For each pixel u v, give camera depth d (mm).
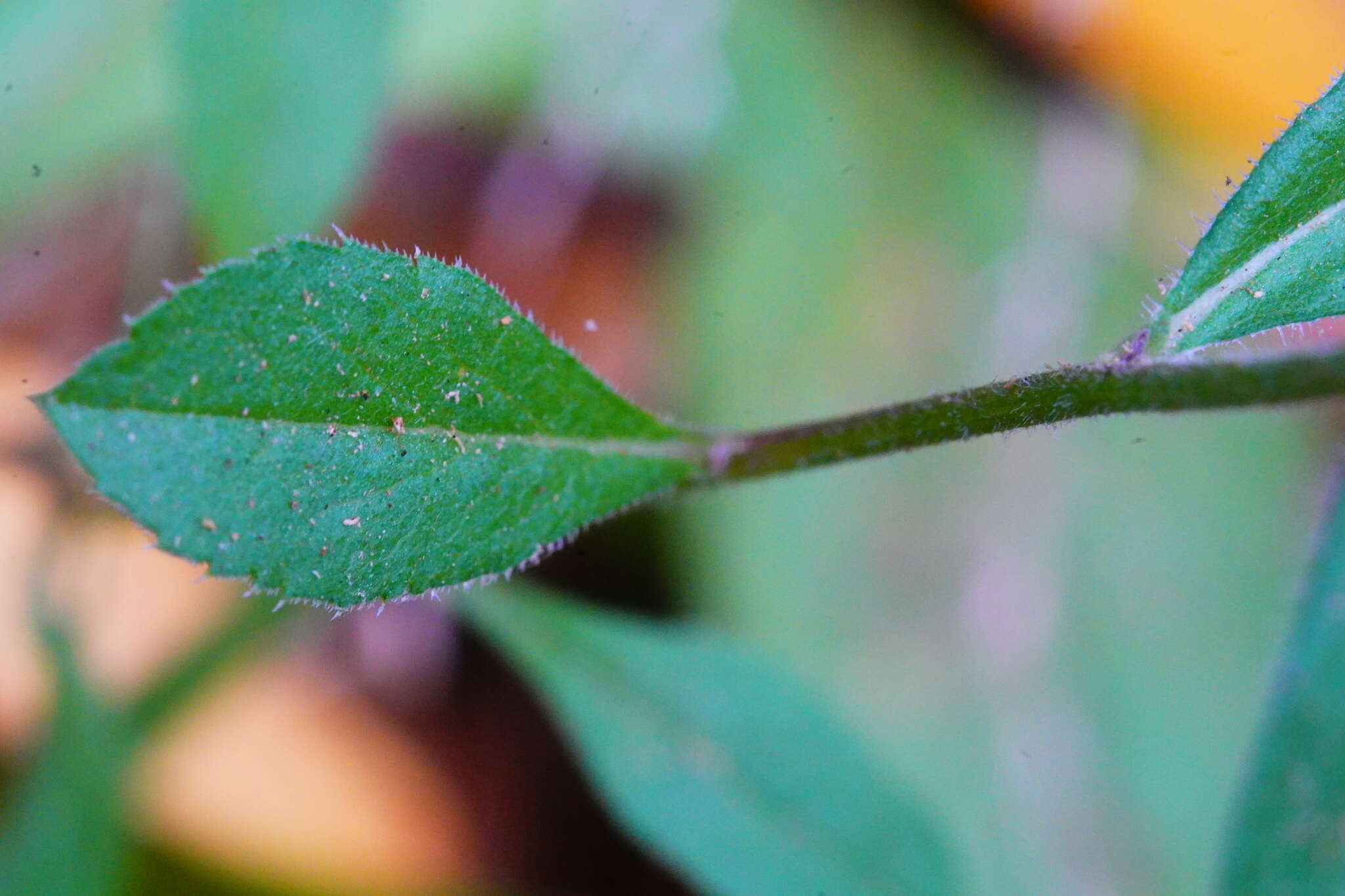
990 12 345
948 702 294
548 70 327
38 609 232
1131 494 311
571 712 222
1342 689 205
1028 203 339
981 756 291
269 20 223
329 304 184
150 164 292
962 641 299
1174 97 346
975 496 309
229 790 270
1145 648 300
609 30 331
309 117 224
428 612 297
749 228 327
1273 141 189
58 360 289
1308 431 316
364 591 185
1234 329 189
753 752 223
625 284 328
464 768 294
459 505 187
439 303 186
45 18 295
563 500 190
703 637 225
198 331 182
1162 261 338
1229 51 336
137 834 245
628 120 331
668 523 301
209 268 182
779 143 333
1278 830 205
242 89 223
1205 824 284
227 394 183
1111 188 342
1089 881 280
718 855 220
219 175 224
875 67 342
